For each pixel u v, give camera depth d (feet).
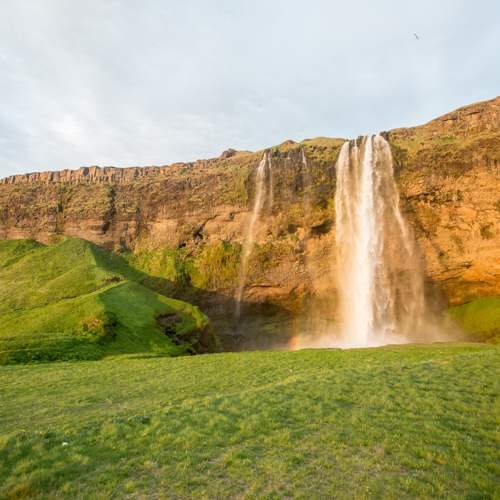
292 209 281.54
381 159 265.75
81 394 82.43
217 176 316.19
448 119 269.23
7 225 375.86
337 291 270.67
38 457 42.29
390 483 36.42
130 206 350.43
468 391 63.82
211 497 35.04
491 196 233.14
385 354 116.06
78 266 265.54
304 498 34.24
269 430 49.90
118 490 36.47
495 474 37.81
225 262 294.46
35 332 156.35
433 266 252.62
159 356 155.33
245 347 272.72
